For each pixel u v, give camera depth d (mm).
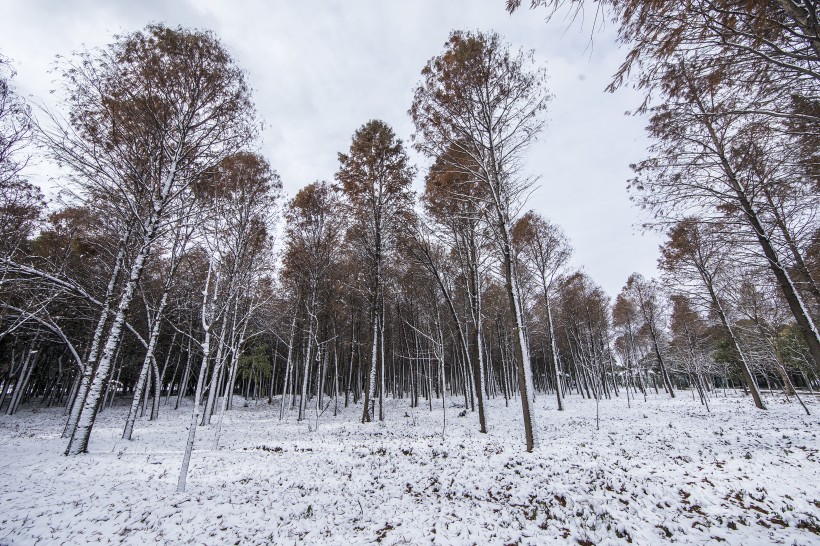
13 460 9734
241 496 7492
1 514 6266
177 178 12867
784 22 4297
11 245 11648
